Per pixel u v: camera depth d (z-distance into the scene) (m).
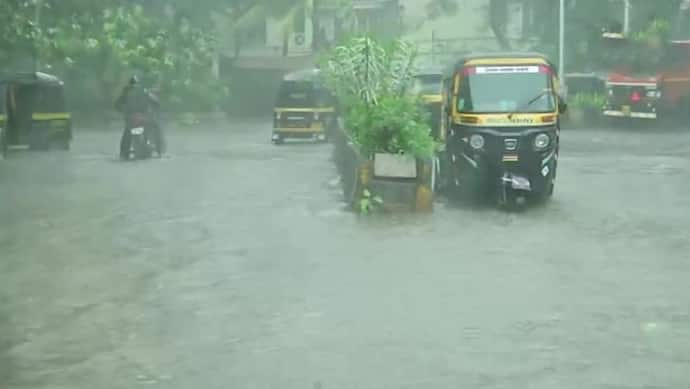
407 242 13.81
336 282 11.28
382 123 16.31
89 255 12.98
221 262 12.45
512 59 17.73
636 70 39.34
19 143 30.56
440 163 18.67
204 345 8.90
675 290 10.99
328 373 8.07
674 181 21.36
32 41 37.22
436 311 10.02
